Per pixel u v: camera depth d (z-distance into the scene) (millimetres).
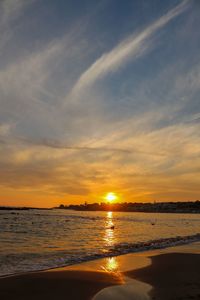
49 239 36062
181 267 17938
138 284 14023
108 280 14711
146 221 97312
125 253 23453
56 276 15148
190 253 23250
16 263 18812
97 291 12828
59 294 12281
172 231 53812
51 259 20547
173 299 11805
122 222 89375
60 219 106875
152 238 38938
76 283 13953
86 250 25531
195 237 37688
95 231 51469
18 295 11992
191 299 11836
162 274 16125
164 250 25391
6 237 37875
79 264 18812
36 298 11703
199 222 97500
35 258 20922
